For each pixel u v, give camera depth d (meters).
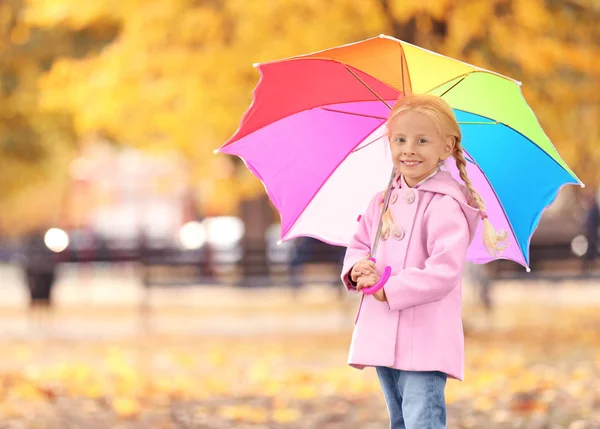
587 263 17.94
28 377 12.45
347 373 12.73
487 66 15.47
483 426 9.02
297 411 10.09
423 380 4.98
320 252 19.09
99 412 10.11
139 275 19.98
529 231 5.55
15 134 27.66
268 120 5.43
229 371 13.32
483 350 14.93
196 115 17.62
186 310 23.97
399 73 5.09
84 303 26.73
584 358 13.75
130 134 19.47
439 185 5.04
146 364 14.25
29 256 20.84
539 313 20.81
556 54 15.33
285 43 15.35
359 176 5.83
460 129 5.22
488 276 18.61
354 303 21.20
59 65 18.27
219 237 39.12
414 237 5.02
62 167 30.75
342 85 5.43
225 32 16.75
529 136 5.24
